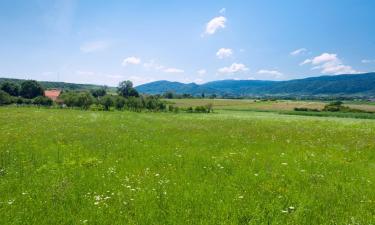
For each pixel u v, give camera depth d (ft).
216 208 25.67
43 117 142.72
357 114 309.42
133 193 29.12
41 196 28.27
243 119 175.11
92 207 25.77
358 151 54.70
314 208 26.16
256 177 35.35
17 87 484.74
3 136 69.46
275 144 61.77
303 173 37.40
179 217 23.84
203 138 70.54
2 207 25.26
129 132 82.43
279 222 23.16
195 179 34.32
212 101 590.96
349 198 28.71
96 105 335.67
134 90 515.50
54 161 43.68
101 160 44.45
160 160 44.42
